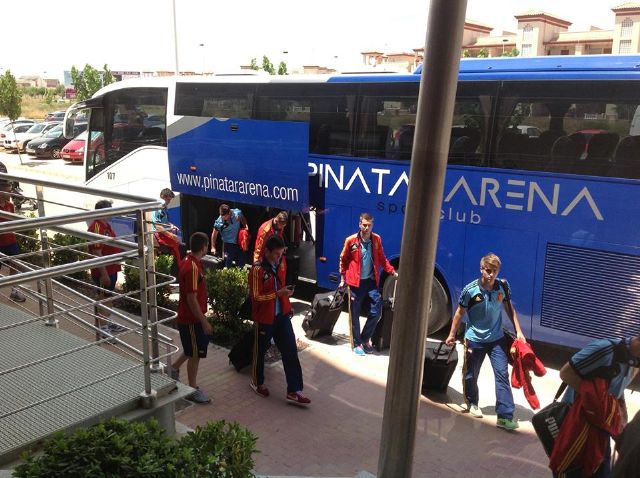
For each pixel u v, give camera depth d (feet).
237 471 11.10
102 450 10.41
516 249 24.82
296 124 30.91
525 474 17.10
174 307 29.55
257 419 19.52
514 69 24.49
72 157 95.25
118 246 14.46
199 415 19.65
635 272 22.36
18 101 101.55
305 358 24.93
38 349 16.05
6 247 27.14
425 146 11.88
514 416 20.68
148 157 38.78
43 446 11.79
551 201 23.84
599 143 22.72
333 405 20.70
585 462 13.70
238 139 33.37
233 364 22.71
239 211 33.83
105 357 15.71
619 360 13.34
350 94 29.12
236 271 27.27
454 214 26.22
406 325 12.65
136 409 13.64
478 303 19.90
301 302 33.19
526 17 175.63
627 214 22.36
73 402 13.28
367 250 25.20
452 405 21.30
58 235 32.60
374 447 18.03
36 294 18.12
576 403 13.78
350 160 29.43
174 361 22.21
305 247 34.53
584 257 23.34
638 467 10.44
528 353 19.27
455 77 11.64
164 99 37.09
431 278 12.57
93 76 136.05
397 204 28.17
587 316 23.53
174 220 37.76
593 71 22.75
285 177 31.71
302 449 17.79
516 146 24.47
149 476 10.21
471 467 17.40
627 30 159.22
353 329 25.54
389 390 13.11
